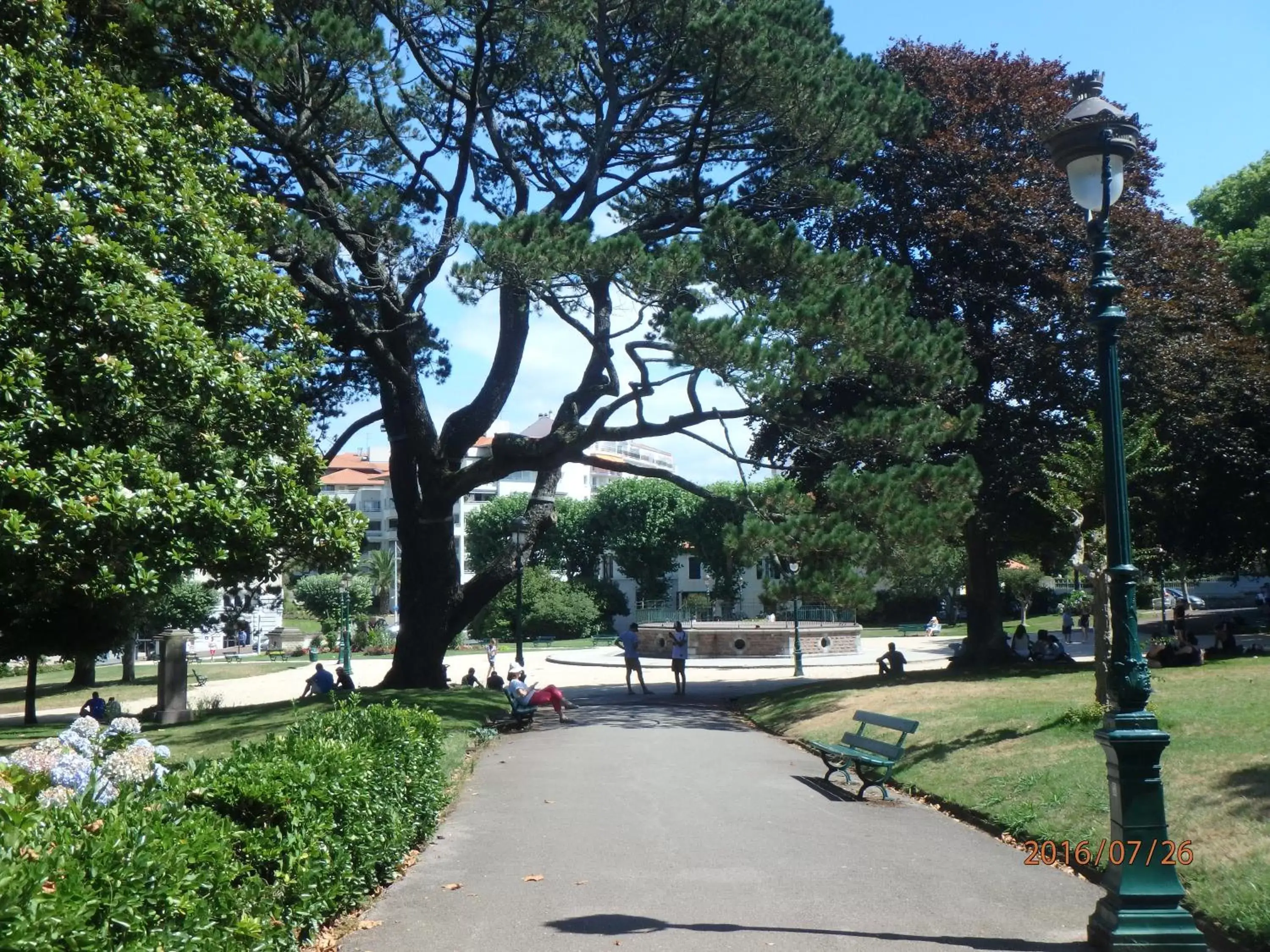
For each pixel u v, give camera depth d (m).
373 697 22.61
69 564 9.05
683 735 19.30
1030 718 14.80
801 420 20.78
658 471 22.70
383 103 22.59
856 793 12.74
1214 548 26.73
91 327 9.66
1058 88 26.91
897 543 19.16
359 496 107.56
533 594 70.88
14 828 3.80
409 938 6.87
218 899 4.71
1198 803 9.20
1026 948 6.63
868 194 26.75
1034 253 24.41
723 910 7.53
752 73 20.25
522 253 17.81
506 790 13.00
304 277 21.03
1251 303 37.12
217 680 49.72
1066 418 24.69
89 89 11.25
